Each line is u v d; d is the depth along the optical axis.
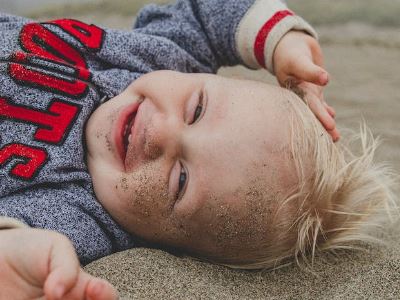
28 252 0.38
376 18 1.30
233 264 0.52
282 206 0.51
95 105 0.55
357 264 0.52
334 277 0.50
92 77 0.55
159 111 0.52
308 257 0.53
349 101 0.88
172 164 0.51
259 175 0.50
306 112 0.54
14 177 0.50
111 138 0.52
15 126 0.51
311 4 1.39
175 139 0.51
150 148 0.51
